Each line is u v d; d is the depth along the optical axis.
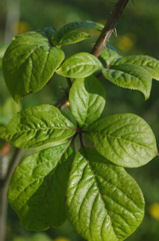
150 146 0.41
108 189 0.41
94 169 0.41
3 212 0.58
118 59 0.45
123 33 2.04
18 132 0.41
